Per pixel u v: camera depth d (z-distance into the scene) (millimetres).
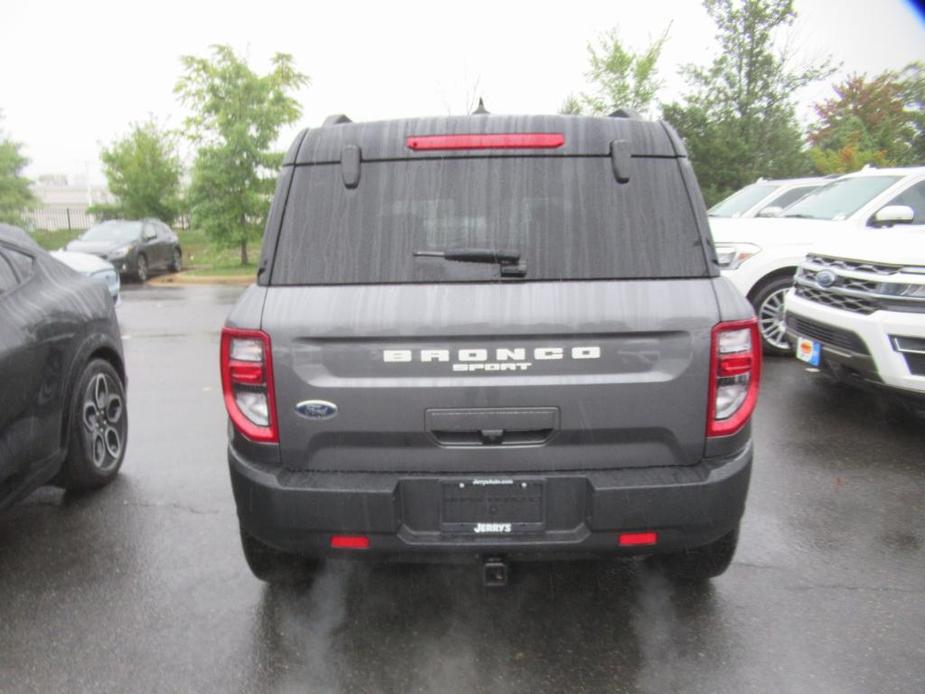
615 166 2717
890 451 5195
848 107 29250
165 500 4484
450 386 2596
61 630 3137
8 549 3867
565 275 2639
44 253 4578
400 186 2721
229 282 18891
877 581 3475
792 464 4953
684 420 2641
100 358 4762
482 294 2609
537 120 2764
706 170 21391
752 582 3467
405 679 2805
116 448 4852
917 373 5031
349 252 2691
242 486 2746
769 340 7938
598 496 2609
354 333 2584
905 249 5191
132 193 24172
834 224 7855
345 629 3129
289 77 20969
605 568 3598
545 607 3277
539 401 2605
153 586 3492
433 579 3521
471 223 2688
